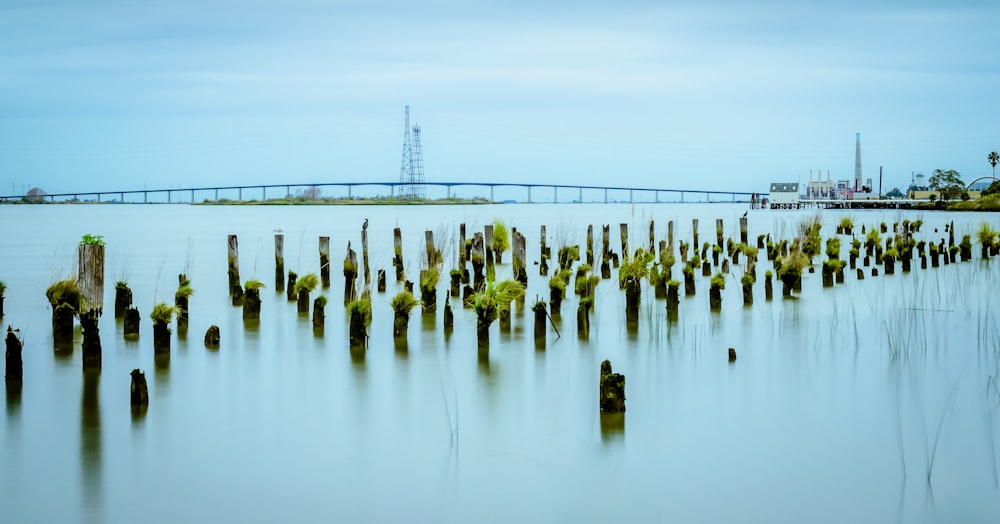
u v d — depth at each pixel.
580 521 11.32
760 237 53.22
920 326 23.80
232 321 25.55
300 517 11.48
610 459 13.40
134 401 16.05
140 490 12.32
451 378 18.30
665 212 164.88
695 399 16.55
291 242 63.47
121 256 50.53
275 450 13.89
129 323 22.52
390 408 16.11
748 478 12.62
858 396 16.72
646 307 27.56
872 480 12.52
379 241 63.19
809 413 15.62
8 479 12.69
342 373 18.78
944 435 14.36
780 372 18.64
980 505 11.66
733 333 23.06
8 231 81.44
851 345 21.41
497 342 21.92
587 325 22.61
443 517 11.47
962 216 105.88
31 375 18.52
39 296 32.06
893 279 35.53
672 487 12.31
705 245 43.34
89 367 18.69
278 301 30.22
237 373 18.80
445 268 38.88
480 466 13.13
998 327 23.47
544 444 14.05
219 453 13.75
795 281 30.83
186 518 11.45
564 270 30.72
